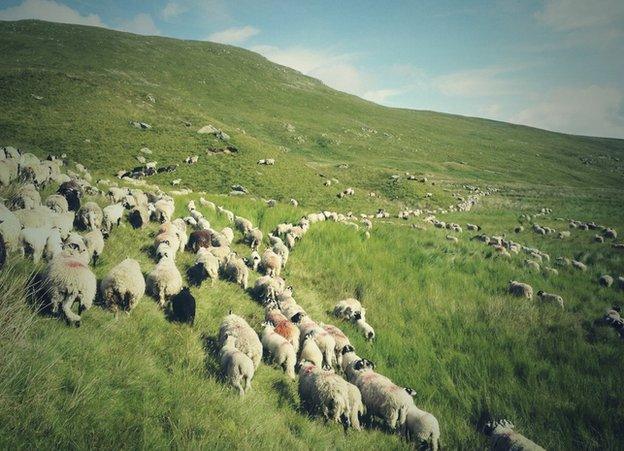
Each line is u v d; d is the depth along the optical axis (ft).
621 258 71.92
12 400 14.48
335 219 93.30
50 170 53.78
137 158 139.03
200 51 464.24
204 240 47.88
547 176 311.47
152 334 24.68
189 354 24.32
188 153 152.97
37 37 345.31
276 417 21.95
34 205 34.35
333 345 32.40
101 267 31.04
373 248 66.59
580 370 33.42
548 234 100.42
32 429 13.96
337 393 23.93
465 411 28.45
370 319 43.42
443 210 146.00
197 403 19.60
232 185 134.72
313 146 280.72
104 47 367.66
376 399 25.43
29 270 23.97
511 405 28.35
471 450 24.00
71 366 17.83
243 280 42.37
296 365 30.53
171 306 30.91
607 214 134.72
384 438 23.56
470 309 46.11
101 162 129.80
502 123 612.29
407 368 33.50
